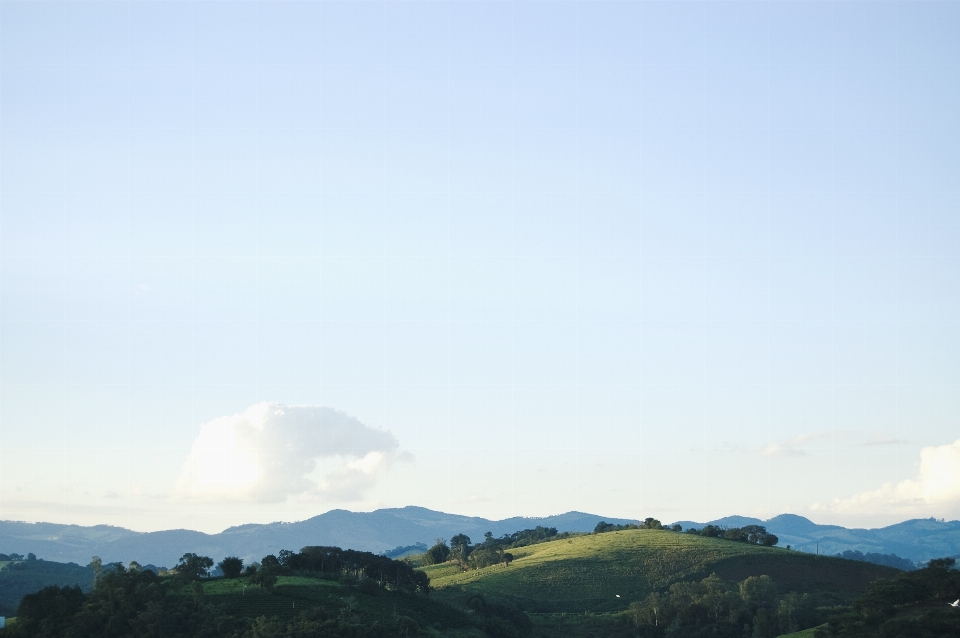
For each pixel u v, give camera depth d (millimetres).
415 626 165250
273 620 155000
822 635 139375
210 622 152125
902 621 123375
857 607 139750
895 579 142375
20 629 147500
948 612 122125
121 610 152625
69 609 153500
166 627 147625
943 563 141750
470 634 179625
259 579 184625
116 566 178875
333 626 154125
